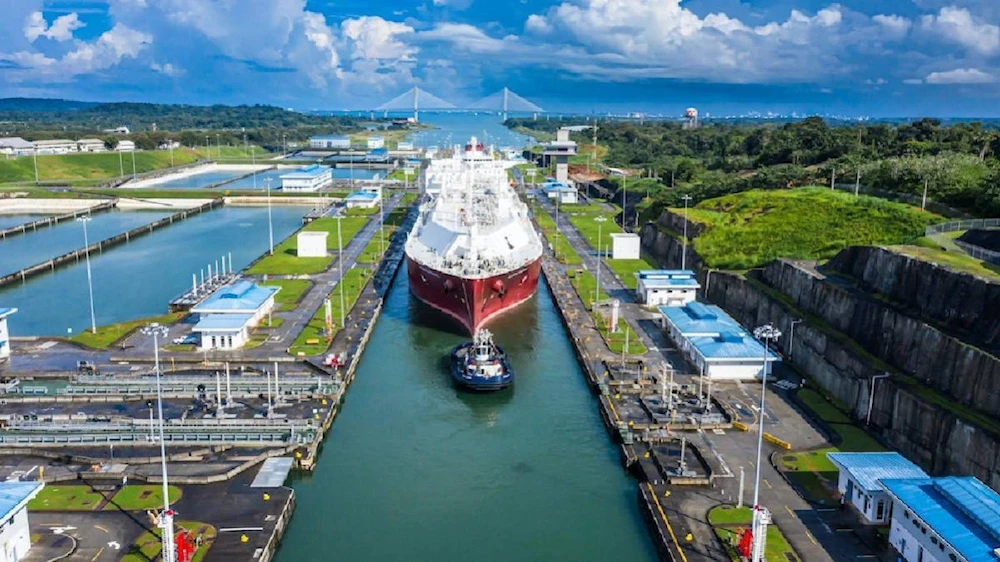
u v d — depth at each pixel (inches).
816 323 3184.1
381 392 3085.6
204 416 2662.4
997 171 4207.7
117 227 7214.6
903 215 4291.3
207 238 6624.0
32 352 3336.6
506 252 4252.0
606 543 2075.5
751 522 1959.9
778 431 2566.4
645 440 2524.6
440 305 4082.2
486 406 2965.1
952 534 1652.3
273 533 1966.0
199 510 2059.5
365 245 5876.0
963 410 2234.3
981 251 2925.7
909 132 7667.3
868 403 2608.3
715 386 2984.7
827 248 4229.8
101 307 4330.7
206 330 3341.5
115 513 2032.5
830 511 2063.2
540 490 2351.1
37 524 1967.3
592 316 3988.7
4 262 5610.2
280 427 2586.1
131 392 2864.2
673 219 5669.3
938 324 2534.5
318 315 3919.8
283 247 5802.2
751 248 4517.7
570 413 2903.5
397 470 2466.8
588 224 7096.5
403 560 1999.3
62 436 2470.5
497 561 2001.7
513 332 3880.4
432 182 6786.4
